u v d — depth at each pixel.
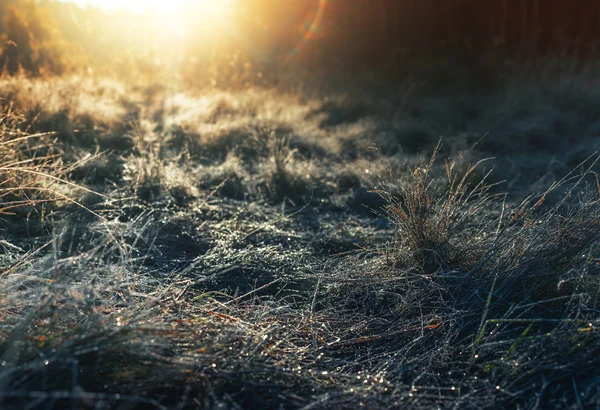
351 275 3.47
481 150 8.23
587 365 2.44
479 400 2.26
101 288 2.57
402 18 16.11
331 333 2.86
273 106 10.10
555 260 3.08
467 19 16.45
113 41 15.77
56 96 7.70
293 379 2.33
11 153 4.55
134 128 7.05
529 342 2.58
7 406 1.87
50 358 1.99
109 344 2.12
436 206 3.63
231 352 2.44
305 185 6.05
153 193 5.20
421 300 3.09
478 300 2.99
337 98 11.38
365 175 6.27
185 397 2.05
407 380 2.46
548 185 6.01
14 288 2.58
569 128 9.47
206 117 8.95
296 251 4.08
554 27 15.99
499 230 3.37
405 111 10.66
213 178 5.92
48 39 11.98
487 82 12.97
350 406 2.16
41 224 4.07
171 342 2.37
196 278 3.46
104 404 1.99
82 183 5.09
